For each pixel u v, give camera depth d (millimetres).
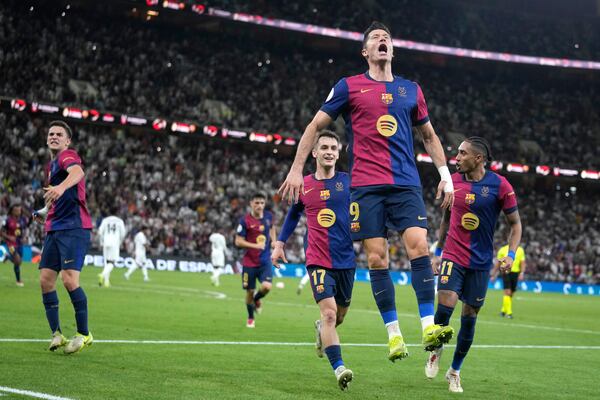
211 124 46812
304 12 53188
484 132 56875
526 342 13922
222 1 49312
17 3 45969
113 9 48344
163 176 45531
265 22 50406
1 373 7395
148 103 46781
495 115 58469
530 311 25516
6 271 28891
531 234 53281
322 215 8352
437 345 6285
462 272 8367
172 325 13641
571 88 62094
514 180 58219
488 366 10023
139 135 47344
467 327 8055
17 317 13250
